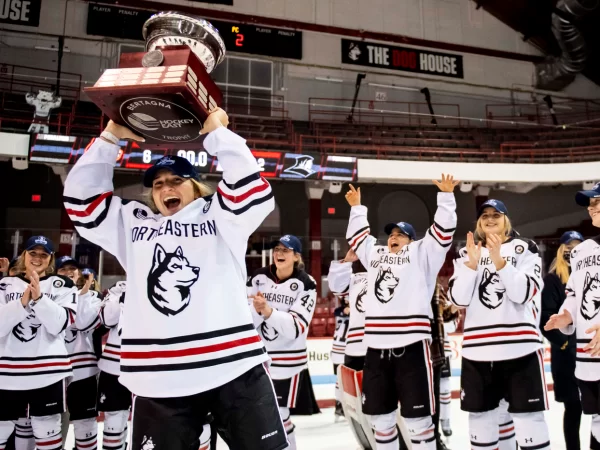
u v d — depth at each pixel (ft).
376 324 10.95
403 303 10.80
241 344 5.40
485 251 10.46
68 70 47.34
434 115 55.42
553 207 51.70
